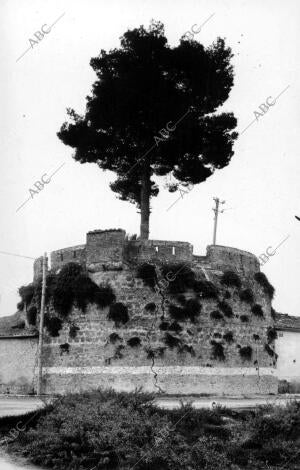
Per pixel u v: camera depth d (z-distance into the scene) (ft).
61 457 66.64
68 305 135.44
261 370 140.36
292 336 166.91
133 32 148.56
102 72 149.28
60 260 143.95
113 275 135.33
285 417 75.20
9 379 143.33
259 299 146.00
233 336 137.08
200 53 148.36
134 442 68.39
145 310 132.46
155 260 137.08
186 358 131.23
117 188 162.71
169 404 96.99
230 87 153.99
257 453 69.62
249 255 147.64
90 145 150.41
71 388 130.72
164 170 155.74
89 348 131.75
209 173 154.61
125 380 128.26
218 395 130.93
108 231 138.21
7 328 152.46
